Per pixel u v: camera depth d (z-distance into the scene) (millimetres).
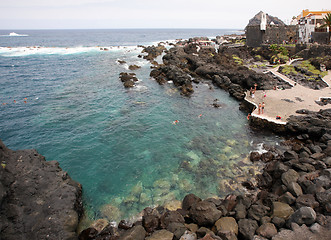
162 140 33688
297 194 19984
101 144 32594
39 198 18938
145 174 26406
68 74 71188
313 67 60406
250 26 97938
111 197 23016
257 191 23312
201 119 40375
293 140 31953
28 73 71250
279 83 51469
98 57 101438
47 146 31859
